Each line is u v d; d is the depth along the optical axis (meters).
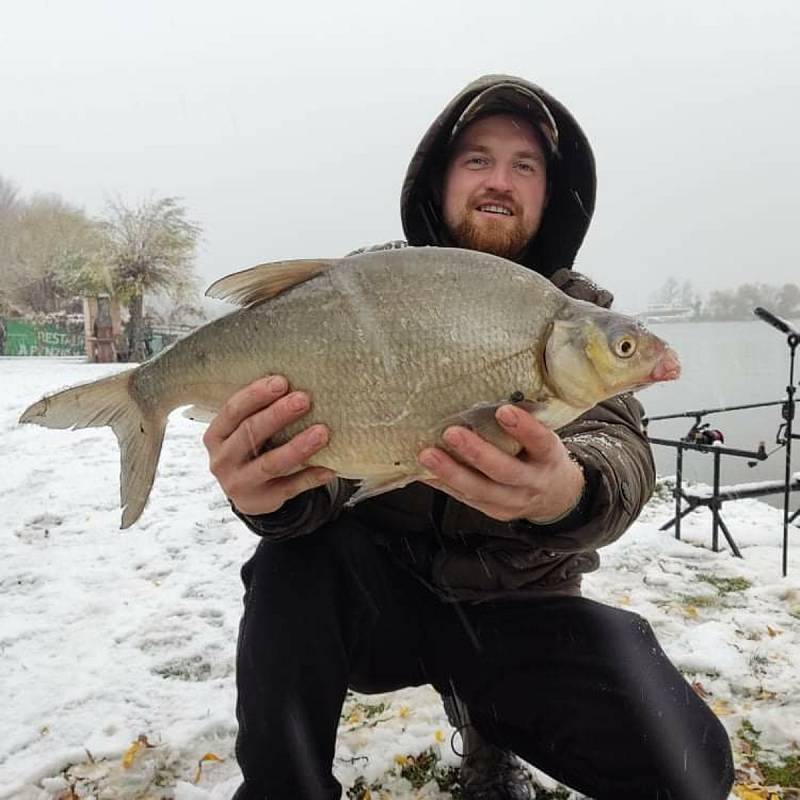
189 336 0.73
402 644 0.84
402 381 0.66
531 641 0.77
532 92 0.98
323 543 0.79
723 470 3.45
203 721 1.05
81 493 2.33
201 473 2.60
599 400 0.66
